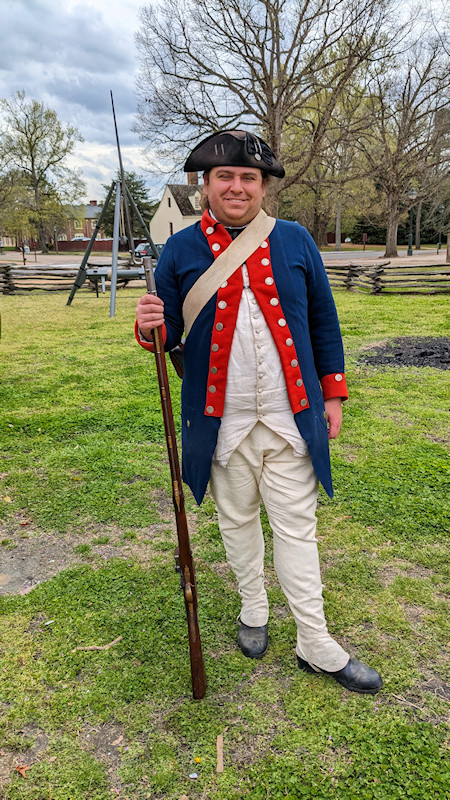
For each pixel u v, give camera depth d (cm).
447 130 2738
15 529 359
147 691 228
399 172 3188
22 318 1223
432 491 388
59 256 5428
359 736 205
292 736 206
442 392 616
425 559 311
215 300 197
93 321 1170
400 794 184
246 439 208
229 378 200
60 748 205
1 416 570
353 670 223
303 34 2112
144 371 751
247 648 243
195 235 204
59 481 421
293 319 200
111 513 374
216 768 195
